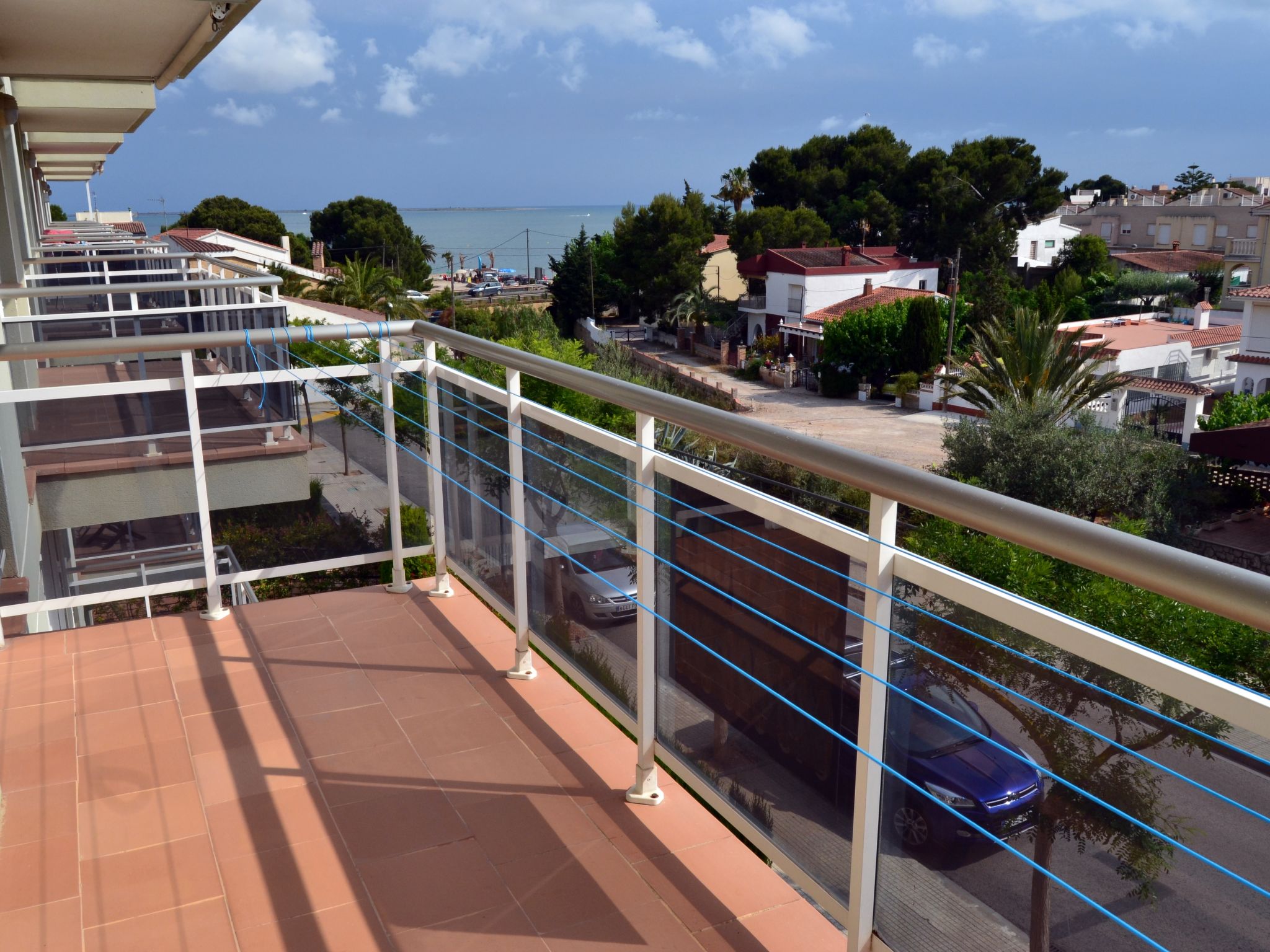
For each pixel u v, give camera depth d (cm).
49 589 473
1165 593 95
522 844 218
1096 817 114
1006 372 2086
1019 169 5150
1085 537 103
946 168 5316
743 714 192
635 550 230
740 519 184
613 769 250
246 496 412
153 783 247
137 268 1227
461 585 386
